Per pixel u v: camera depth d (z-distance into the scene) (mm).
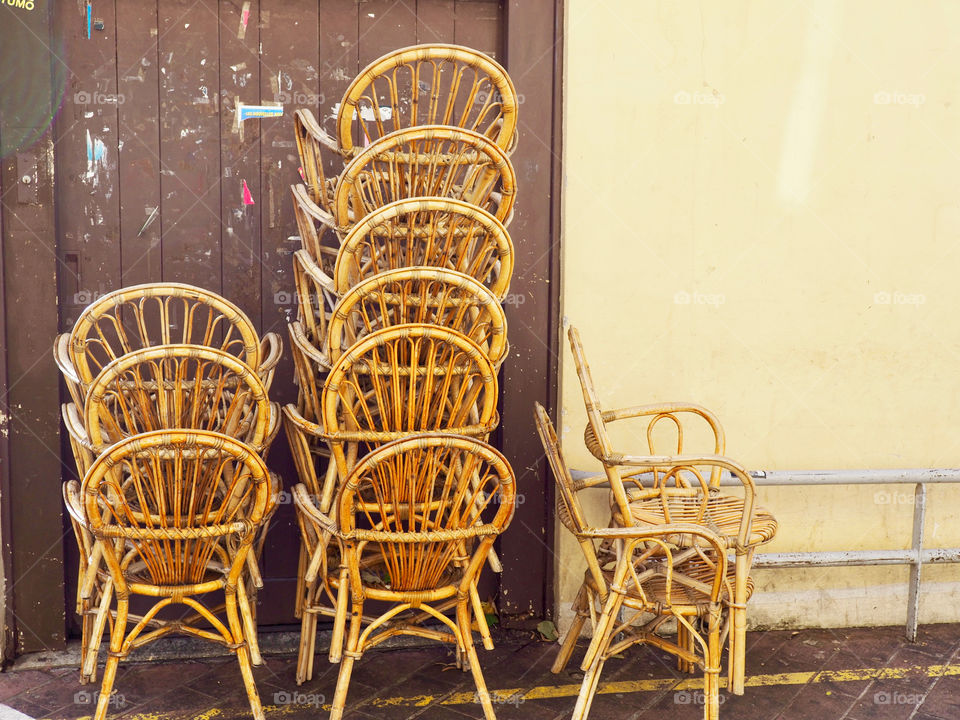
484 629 2609
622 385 3314
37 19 2898
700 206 3293
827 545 3482
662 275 3297
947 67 3377
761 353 3381
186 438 2271
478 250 3002
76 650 3127
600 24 3174
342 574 2588
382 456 2285
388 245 2570
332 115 3191
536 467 3334
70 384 2686
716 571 2570
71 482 2744
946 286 3461
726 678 3064
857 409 3453
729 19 3242
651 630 2836
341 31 3174
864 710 2879
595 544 3295
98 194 3084
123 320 3127
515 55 3174
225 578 2574
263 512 2477
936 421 3494
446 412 2789
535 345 3281
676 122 3250
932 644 3365
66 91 3031
